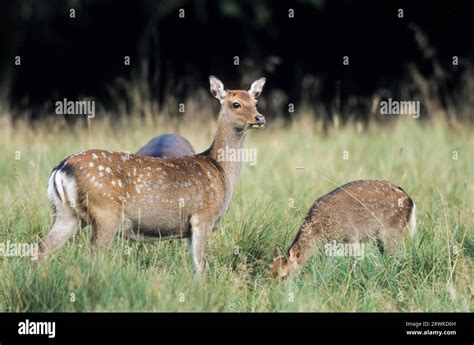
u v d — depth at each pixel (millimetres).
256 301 11305
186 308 10820
